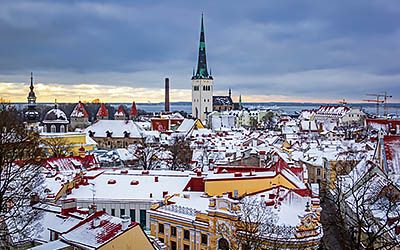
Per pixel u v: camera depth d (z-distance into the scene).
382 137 106.56
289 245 66.75
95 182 98.88
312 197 77.56
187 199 84.19
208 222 72.94
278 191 79.44
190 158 171.12
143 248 62.06
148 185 97.06
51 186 96.31
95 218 62.16
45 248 57.25
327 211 109.44
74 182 97.06
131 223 61.59
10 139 82.19
